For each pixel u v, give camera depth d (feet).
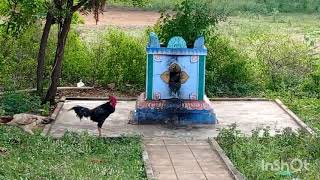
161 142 34.55
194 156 31.78
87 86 49.88
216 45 49.37
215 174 28.78
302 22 100.01
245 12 106.83
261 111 43.29
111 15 100.89
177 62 39.09
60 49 42.45
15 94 41.14
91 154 31.68
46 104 41.68
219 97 47.78
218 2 91.15
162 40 46.14
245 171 28.99
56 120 39.01
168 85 39.22
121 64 49.80
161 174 28.63
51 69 47.21
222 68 49.39
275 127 38.55
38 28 48.98
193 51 39.06
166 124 38.78
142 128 37.70
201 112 39.04
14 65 48.26
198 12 46.39
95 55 50.83
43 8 40.06
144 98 39.52
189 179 27.96
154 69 39.14
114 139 34.45
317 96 48.32
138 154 31.58
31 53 48.91
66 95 47.09
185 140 35.09
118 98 46.09
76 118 39.70
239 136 34.76
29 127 36.01
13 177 27.02
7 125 35.68
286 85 50.60
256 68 51.08
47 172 27.68
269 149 32.01
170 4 100.53
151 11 107.86
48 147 31.68
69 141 33.04
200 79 39.29
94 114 34.68
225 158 31.01
